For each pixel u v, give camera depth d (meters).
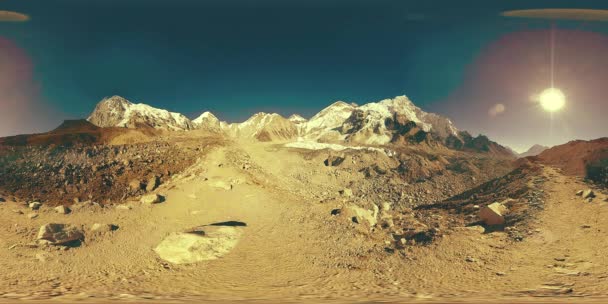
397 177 132.38
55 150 76.25
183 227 46.34
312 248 43.22
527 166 66.69
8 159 69.56
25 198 55.62
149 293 32.38
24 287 32.91
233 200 53.97
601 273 35.06
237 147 86.19
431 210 60.53
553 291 32.19
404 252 42.59
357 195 95.44
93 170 68.06
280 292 32.97
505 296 31.12
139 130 116.56
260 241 44.03
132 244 42.62
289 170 90.00
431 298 30.88
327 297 31.55
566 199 51.22
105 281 35.25
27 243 41.16
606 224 43.69
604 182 54.16
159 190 59.22
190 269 38.22
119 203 55.97
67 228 43.16
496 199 57.94
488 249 42.22
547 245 41.66
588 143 65.69
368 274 37.75
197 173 63.50
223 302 29.67
